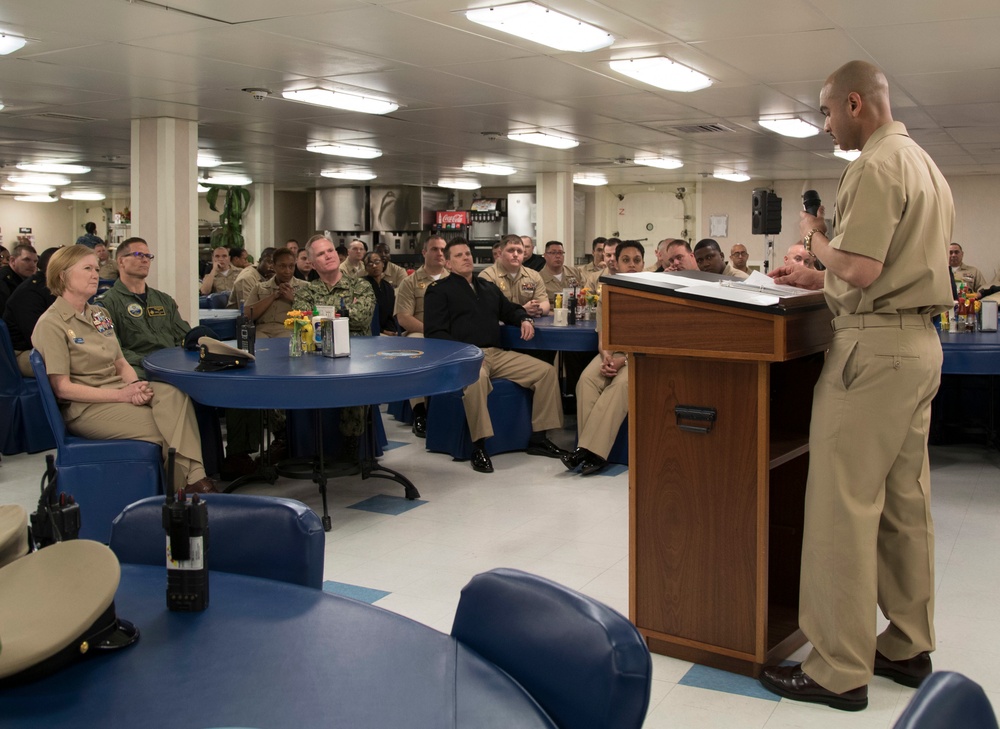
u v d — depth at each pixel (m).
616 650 1.08
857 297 2.39
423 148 10.38
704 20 4.81
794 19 4.79
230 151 10.62
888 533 2.58
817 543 2.46
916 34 5.11
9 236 19.67
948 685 0.91
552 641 1.14
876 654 2.67
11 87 6.68
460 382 4.42
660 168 13.04
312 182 14.87
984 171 13.28
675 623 2.78
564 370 7.88
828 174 14.11
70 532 1.46
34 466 5.63
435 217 15.48
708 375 2.63
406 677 1.12
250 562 1.57
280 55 5.62
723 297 2.49
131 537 1.63
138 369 5.00
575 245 16.16
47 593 1.20
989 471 5.44
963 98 7.22
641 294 2.65
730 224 15.55
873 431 2.37
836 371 2.41
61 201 20.44
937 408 6.20
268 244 15.38
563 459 5.50
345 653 1.18
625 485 5.15
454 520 4.46
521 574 1.25
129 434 4.15
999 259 13.91
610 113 7.98
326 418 5.38
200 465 4.23
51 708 1.04
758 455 2.56
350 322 5.66
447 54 5.61
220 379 3.95
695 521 2.71
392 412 7.49
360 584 3.54
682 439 2.70
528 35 5.08
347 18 4.73
